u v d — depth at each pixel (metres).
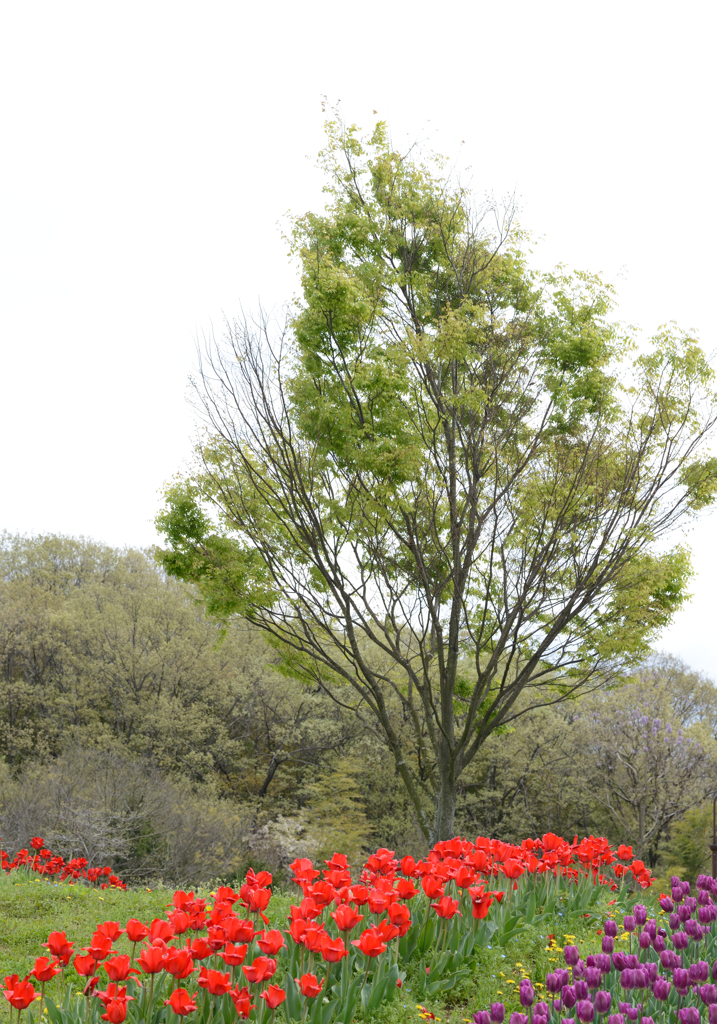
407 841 27.89
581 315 11.03
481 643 11.74
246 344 10.66
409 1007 4.90
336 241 11.40
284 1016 4.69
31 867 13.20
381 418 10.61
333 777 27.75
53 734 32.03
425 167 11.77
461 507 11.20
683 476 10.66
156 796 22.78
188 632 33.47
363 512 10.45
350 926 4.92
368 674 11.41
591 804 30.83
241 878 20.30
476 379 10.79
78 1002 4.52
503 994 5.16
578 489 10.30
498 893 6.57
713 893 6.25
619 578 10.65
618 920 6.85
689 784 26.81
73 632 33.16
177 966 4.20
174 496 11.08
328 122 11.87
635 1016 4.03
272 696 32.72
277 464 10.50
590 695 28.08
